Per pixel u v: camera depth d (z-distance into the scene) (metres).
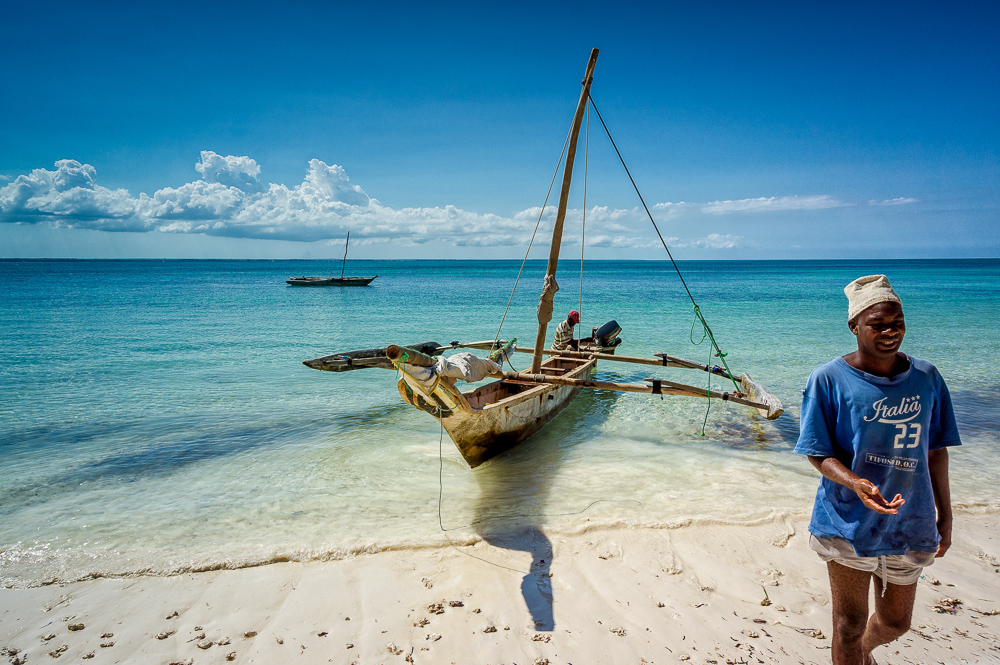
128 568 4.13
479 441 6.28
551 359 10.43
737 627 3.31
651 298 36.12
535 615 3.47
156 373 11.75
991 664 2.90
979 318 21.55
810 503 5.23
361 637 3.28
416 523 4.88
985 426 7.66
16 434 7.63
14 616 3.56
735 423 8.24
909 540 2.20
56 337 17.39
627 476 6.03
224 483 5.91
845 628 2.38
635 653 3.09
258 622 3.46
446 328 20.62
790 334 17.77
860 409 2.17
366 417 8.48
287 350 14.99
